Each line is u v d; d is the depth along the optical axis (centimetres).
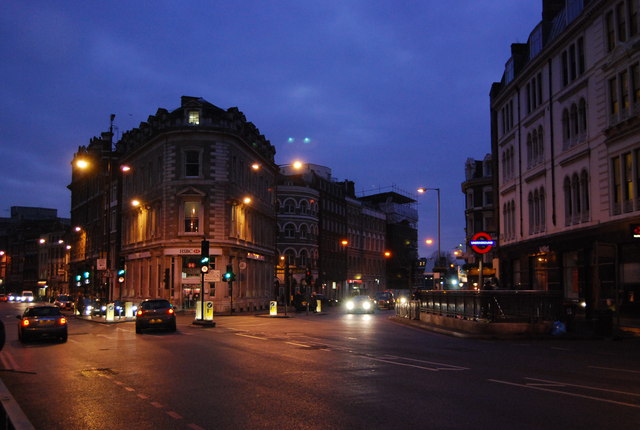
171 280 5631
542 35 3884
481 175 7350
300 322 3822
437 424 852
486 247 3222
